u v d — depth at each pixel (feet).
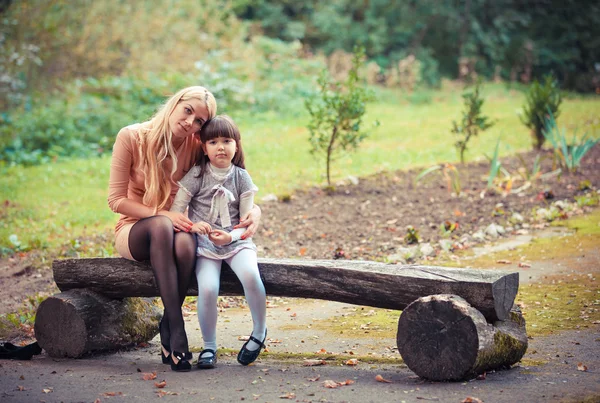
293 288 13.07
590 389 10.98
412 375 12.33
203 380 12.16
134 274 13.93
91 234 25.96
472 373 11.57
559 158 33.27
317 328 16.65
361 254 23.25
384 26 77.92
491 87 72.59
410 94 65.26
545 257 22.15
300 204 28.91
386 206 28.66
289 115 52.29
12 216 29.09
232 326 17.11
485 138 42.60
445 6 81.71
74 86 49.88
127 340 14.78
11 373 12.90
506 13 84.58
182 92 13.42
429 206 28.58
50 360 14.07
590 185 30.14
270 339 15.71
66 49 52.16
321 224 26.55
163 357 13.56
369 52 78.23
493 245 24.11
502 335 11.91
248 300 12.91
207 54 60.90
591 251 22.33
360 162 35.94
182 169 13.79
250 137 44.09
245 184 13.52
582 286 18.92
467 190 30.55
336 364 13.34
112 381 12.25
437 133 45.01
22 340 16.74
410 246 23.90
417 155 37.81
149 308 15.67
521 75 81.20
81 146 42.09
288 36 80.07
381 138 43.88
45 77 51.03
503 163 34.94
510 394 10.80
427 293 12.08
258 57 62.28
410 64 67.56
